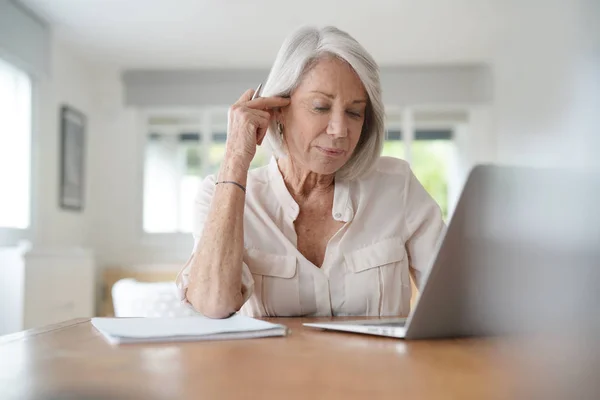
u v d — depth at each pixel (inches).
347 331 36.1
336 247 52.9
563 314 27.3
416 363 25.7
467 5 170.1
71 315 145.3
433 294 30.8
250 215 52.9
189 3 166.1
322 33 50.1
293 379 22.7
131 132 226.8
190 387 21.4
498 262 29.2
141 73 225.5
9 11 156.6
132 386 21.6
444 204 235.8
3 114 162.1
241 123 47.7
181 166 233.1
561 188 27.8
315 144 49.3
